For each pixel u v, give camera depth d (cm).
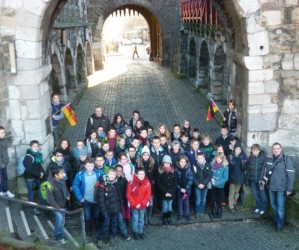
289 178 785
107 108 1833
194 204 877
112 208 735
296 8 822
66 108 1092
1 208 653
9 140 867
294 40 835
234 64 982
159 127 921
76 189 766
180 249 751
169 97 2027
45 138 898
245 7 823
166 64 3125
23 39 827
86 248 703
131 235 795
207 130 1487
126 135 921
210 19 1677
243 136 920
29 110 859
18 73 840
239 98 952
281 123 878
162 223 836
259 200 857
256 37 837
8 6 813
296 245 759
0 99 848
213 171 829
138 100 1978
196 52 2134
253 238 785
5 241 646
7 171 872
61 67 1600
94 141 901
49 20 891
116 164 783
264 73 854
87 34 2548
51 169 766
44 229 668
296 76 849
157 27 3294
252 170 836
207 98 1786
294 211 823
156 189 830
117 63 3391
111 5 2836
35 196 851
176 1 2953
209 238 786
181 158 804
